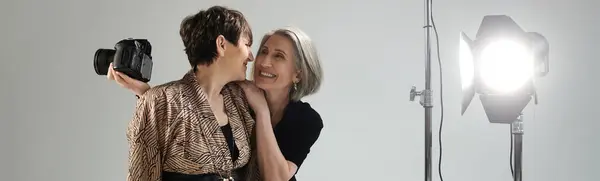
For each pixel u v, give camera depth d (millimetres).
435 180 2469
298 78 1376
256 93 1354
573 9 2400
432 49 2443
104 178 2555
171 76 2512
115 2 2535
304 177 2496
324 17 2469
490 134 2443
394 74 2459
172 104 1183
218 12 1239
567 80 2416
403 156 2475
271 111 1422
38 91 2566
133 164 1159
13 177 2576
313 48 1385
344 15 2469
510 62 1357
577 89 2412
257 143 1321
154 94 1188
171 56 2510
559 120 2430
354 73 2467
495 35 1371
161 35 2518
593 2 2391
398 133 2471
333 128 2482
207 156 1189
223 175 1218
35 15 2564
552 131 2434
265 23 2482
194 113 1198
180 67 2512
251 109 1351
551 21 2406
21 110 2572
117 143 2547
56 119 2562
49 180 2570
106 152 2551
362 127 2475
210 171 1202
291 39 1347
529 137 2453
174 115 1178
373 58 2463
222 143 1217
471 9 2432
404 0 2449
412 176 2477
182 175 1193
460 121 2453
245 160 1283
